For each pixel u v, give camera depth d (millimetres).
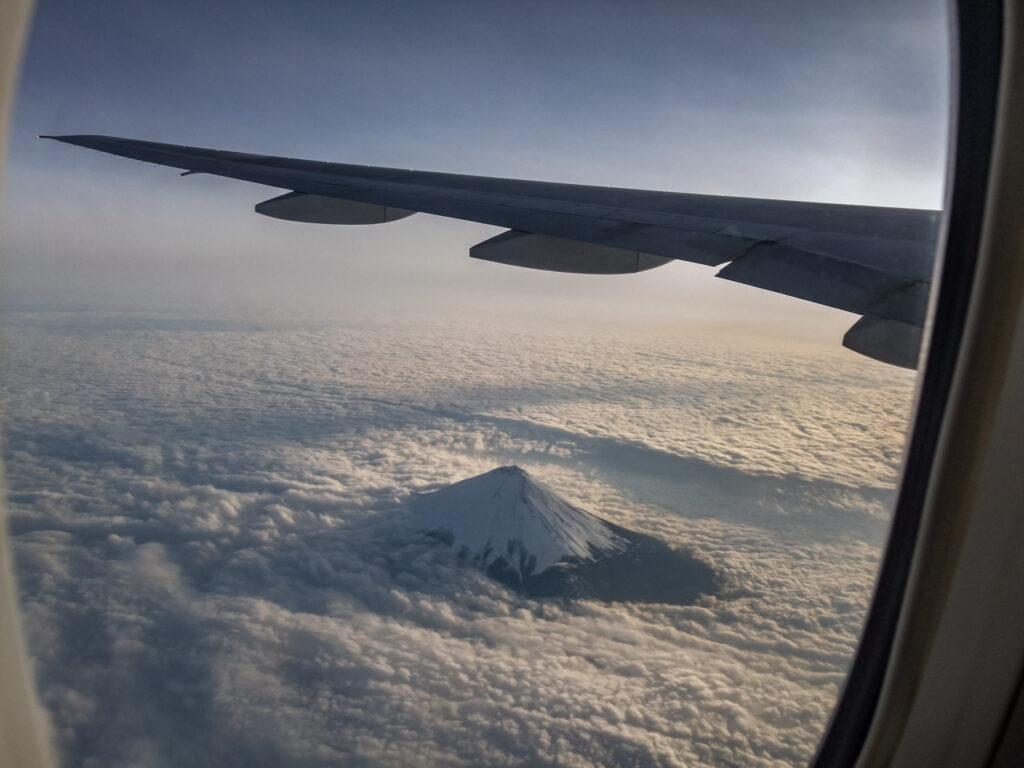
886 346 4906
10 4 1590
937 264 2729
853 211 7387
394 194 9062
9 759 1917
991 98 2520
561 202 8547
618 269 7742
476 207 8500
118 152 10234
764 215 7539
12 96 1666
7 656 1954
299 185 9516
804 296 5582
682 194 8570
